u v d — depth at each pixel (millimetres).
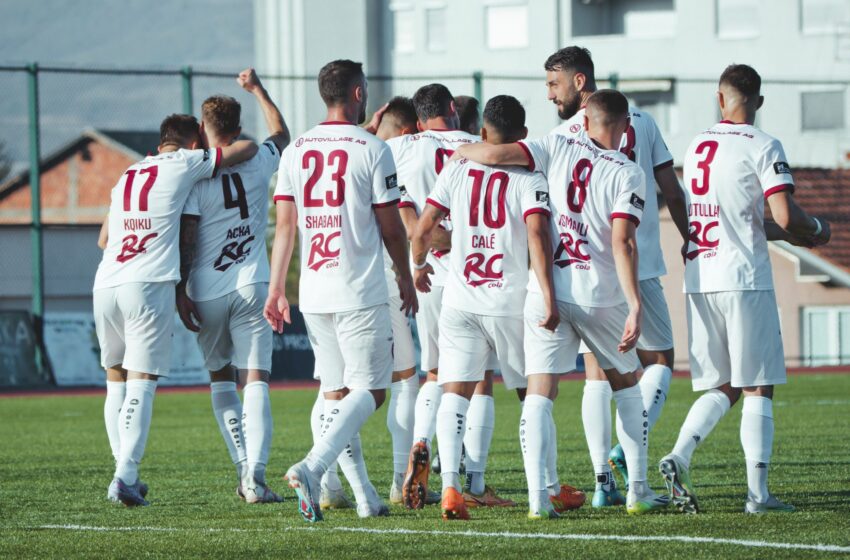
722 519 20484
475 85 73938
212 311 24609
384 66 180750
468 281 21609
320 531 20188
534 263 20609
